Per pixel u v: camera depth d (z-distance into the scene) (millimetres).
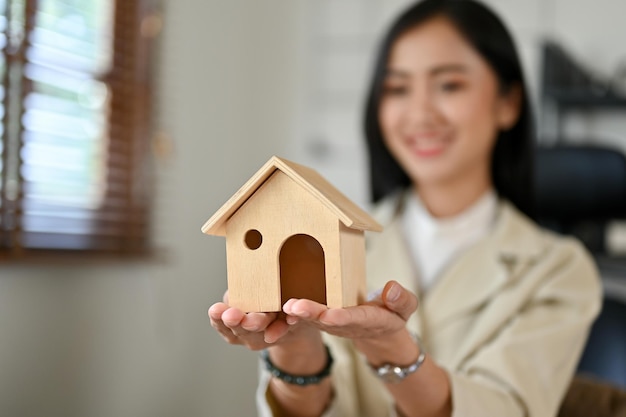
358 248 711
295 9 2512
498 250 1093
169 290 1668
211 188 1891
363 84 2562
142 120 1545
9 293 1189
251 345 689
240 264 672
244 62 2100
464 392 813
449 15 1117
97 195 1436
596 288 1073
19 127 1223
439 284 1092
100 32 1455
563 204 2021
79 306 1351
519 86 1186
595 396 994
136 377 1533
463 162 1121
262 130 2234
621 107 2467
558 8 2523
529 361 940
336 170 2562
